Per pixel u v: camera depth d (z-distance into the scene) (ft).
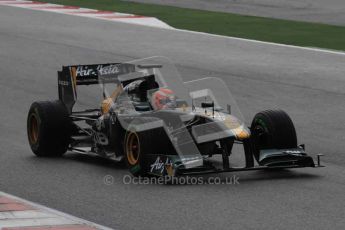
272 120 98.68
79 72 114.62
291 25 252.42
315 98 155.22
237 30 242.37
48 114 111.45
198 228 78.13
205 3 307.17
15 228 76.79
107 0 312.71
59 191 93.76
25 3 302.45
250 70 184.44
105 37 230.07
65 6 293.43
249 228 77.82
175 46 215.51
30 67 191.52
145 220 81.05
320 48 211.41
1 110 149.48
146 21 258.37
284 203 86.22
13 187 96.17
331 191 91.30
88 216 83.10
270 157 97.71
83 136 115.24
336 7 297.74
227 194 90.12
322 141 121.19
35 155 114.62
